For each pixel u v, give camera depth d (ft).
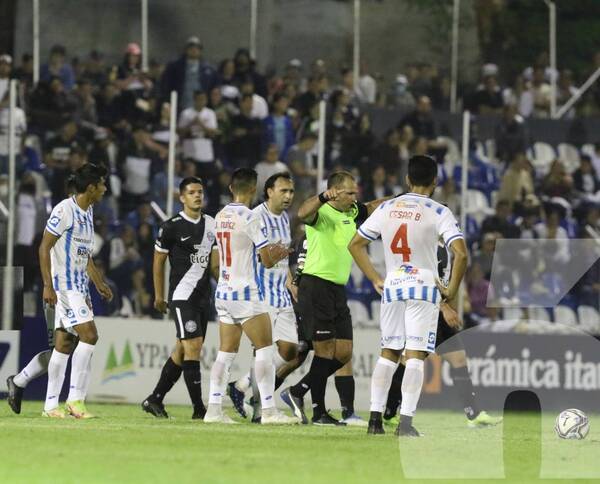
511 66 288.71
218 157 224.94
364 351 194.29
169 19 268.00
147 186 214.48
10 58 239.30
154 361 191.52
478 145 241.96
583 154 249.55
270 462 92.84
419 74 277.44
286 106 234.38
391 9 282.15
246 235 130.41
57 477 81.35
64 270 135.85
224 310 133.59
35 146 208.33
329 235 137.90
